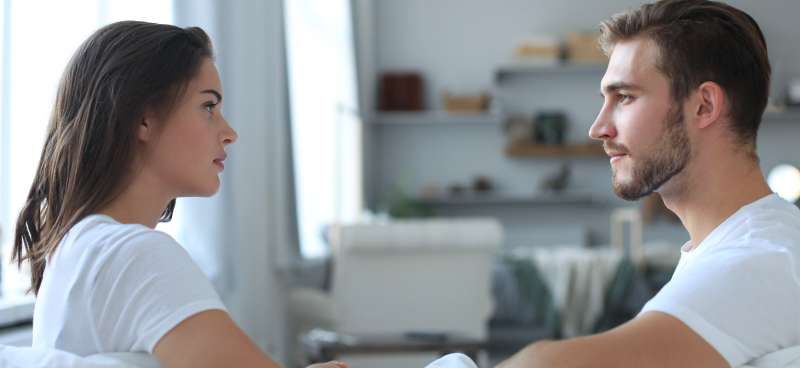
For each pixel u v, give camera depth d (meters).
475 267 4.80
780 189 9.45
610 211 9.74
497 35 9.88
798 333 1.03
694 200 1.16
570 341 1.00
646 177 1.16
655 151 1.15
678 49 1.13
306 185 6.92
